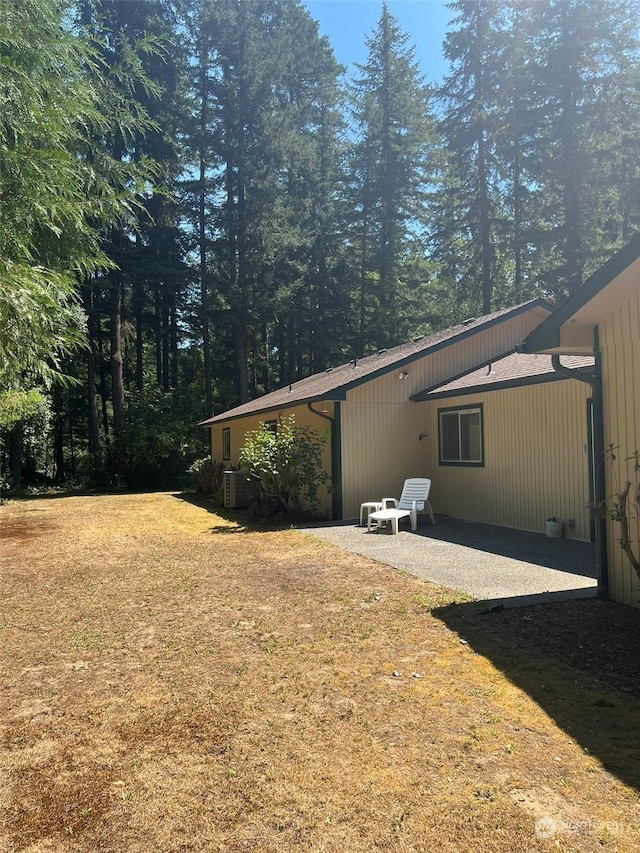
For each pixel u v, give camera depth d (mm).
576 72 20156
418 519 10547
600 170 20109
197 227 26531
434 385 11672
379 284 28016
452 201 25406
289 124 27062
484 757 2668
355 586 5828
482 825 2193
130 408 23375
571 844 2074
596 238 21172
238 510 13281
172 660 3992
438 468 11328
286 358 32875
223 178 26547
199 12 25688
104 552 8281
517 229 23547
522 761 2627
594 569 6367
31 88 5461
